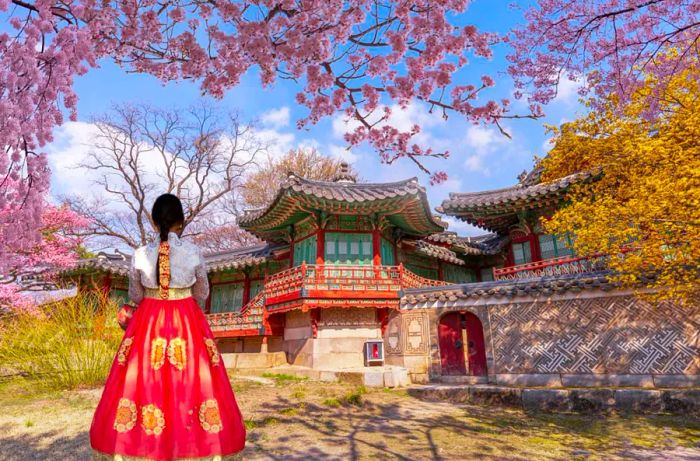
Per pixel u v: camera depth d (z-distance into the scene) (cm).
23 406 749
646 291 879
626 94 582
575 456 528
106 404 216
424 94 436
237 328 1548
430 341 1198
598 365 931
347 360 1301
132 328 233
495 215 1534
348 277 1386
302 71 400
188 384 221
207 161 2714
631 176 791
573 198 950
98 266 1803
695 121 670
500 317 1086
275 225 1622
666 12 519
